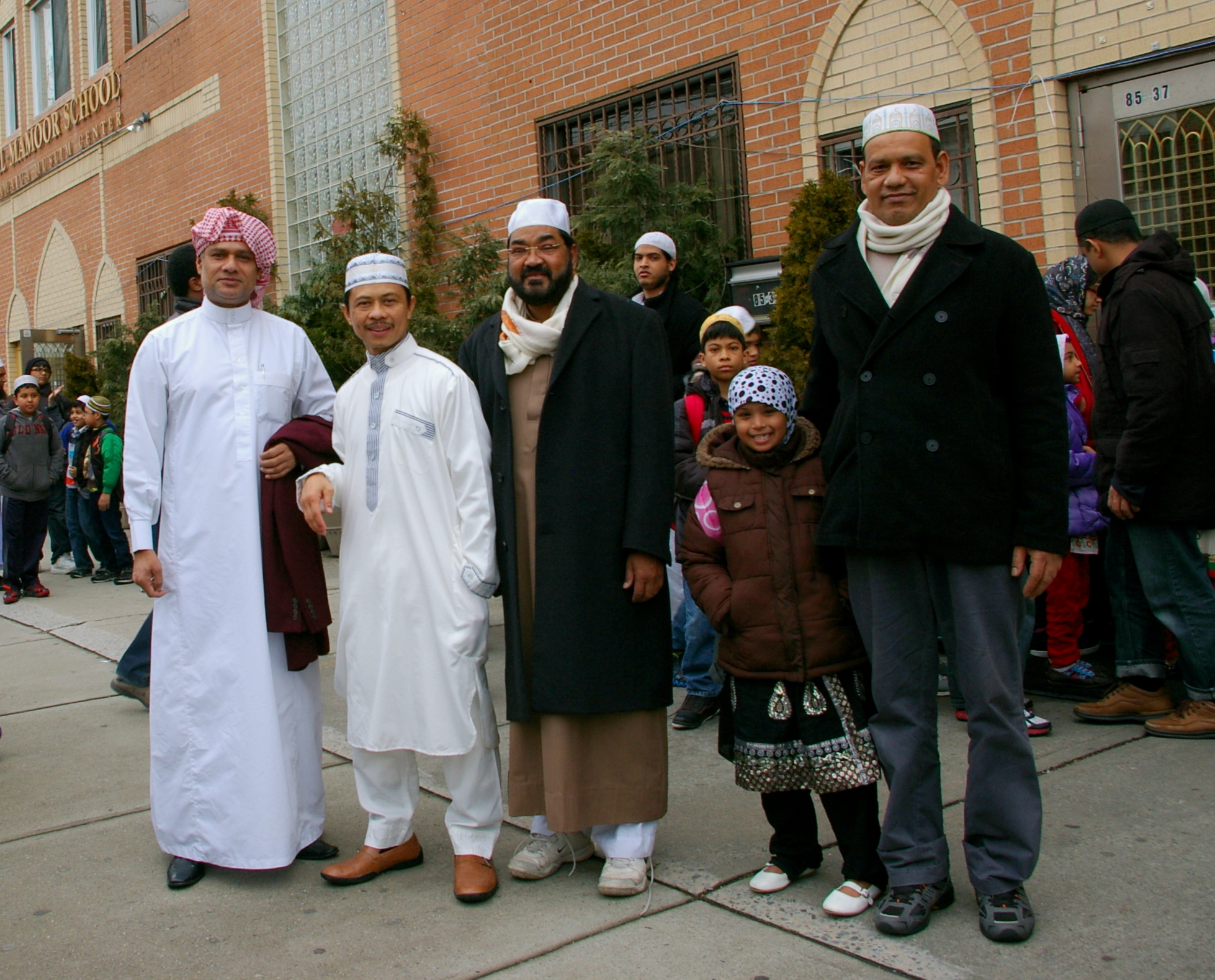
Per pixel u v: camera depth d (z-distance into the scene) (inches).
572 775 117.5
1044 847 122.6
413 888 122.6
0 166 671.1
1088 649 205.6
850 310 108.0
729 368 174.6
